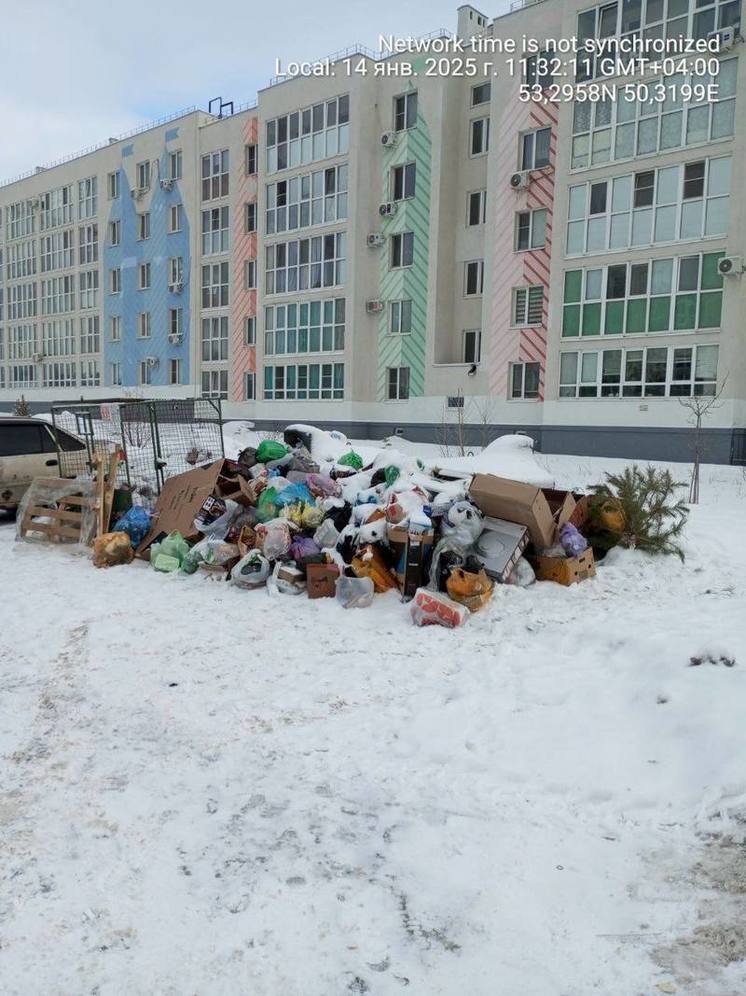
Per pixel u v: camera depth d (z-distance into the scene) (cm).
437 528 723
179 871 293
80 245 4572
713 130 2139
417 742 410
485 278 2716
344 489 875
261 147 3366
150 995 232
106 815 333
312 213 3206
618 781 365
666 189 2233
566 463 2159
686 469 1922
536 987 233
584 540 757
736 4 2091
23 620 631
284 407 3338
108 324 4394
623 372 2341
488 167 2689
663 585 735
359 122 2991
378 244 3012
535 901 276
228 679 500
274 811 338
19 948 250
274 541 740
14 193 5041
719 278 2145
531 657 541
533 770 379
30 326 5056
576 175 2398
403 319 3019
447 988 234
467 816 336
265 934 258
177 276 3947
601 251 2366
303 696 472
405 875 291
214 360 3797
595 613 641
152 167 4003
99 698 467
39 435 1152
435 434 2883
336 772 376
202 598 699
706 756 371
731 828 319
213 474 871
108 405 1041
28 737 411
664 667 484
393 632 598
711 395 2167
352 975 239
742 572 793
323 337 3198
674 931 259
